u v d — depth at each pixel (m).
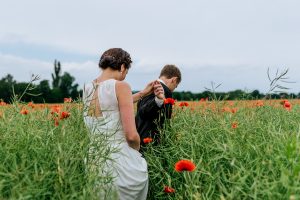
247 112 5.52
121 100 3.91
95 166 3.40
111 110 3.92
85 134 3.72
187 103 5.70
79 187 3.21
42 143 3.49
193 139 4.55
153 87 5.01
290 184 2.93
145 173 3.97
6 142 3.55
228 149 3.92
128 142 3.94
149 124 5.10
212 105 5.48
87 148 3.50
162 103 4.92
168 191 3.98
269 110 5.58
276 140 3.71
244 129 4.41
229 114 5.31
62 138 3.53
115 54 4.13
